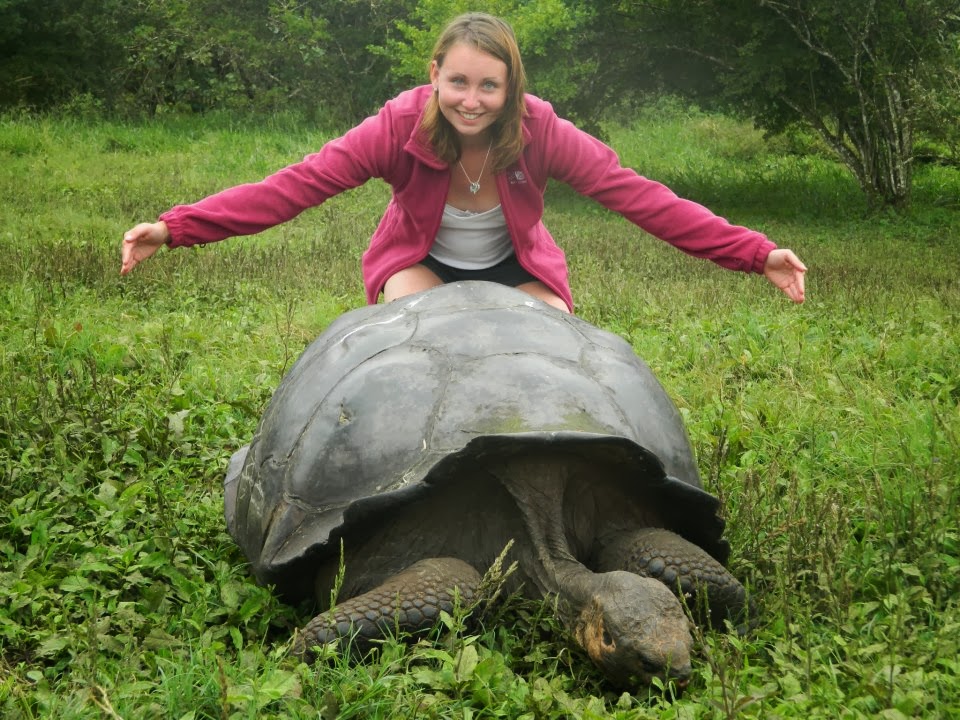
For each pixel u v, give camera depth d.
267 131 15.01
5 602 2.55
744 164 15.60
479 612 2.26
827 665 2.25
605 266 7.46
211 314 5.73
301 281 6.48
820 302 6.07
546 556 2.27
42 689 2.13
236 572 2.74
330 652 2.11
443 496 2.28
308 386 2.66
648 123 19.14
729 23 11.27
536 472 2.27
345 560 2.34
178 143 13.60
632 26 11.88
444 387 2.40
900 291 6.44
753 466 3.51
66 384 4.18
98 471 3.43
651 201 3.24
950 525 2.96
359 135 3.18
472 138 3.16
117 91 16.30
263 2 16.77
